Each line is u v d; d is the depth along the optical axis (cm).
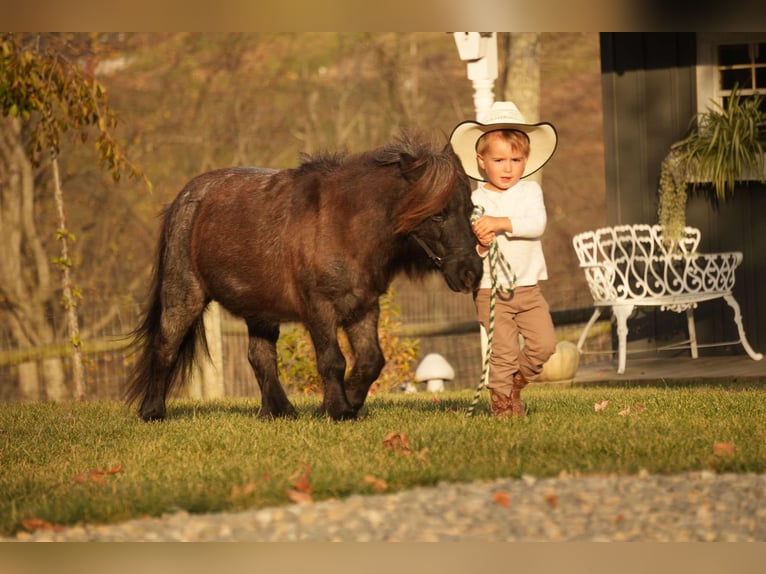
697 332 1619
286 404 1012
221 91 3522
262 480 679
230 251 935
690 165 1566
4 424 1089
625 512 602
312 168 913
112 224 3231
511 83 2033
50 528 615
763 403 987
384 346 1712
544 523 587
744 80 1602
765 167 1533
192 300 991
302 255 883
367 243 861
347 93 3612
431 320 2438
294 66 3638
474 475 673
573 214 3719
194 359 1041
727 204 1598
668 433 814
